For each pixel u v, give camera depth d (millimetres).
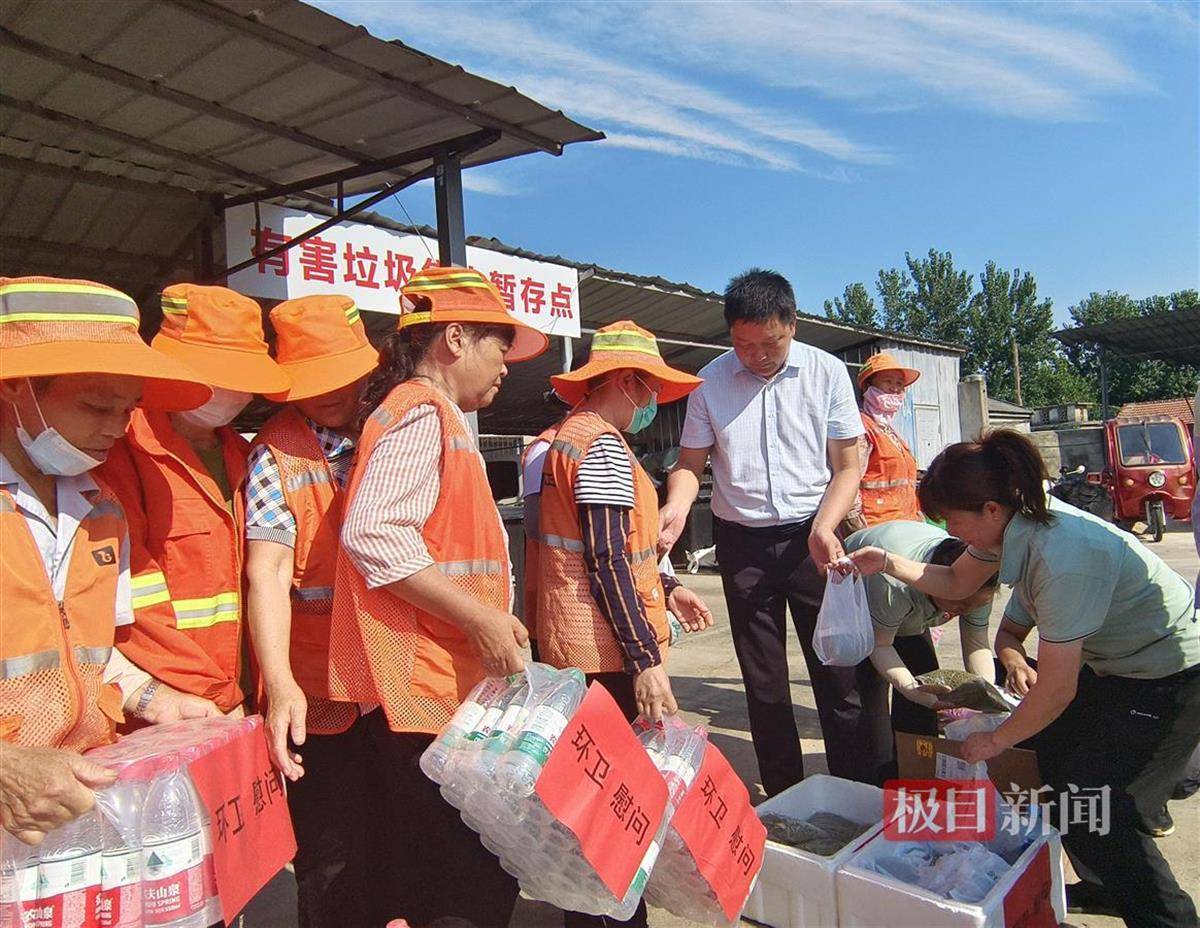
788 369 3094
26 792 1261
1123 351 20109
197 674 1735
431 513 1721
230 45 3133
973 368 49875
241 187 4699
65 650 1449
